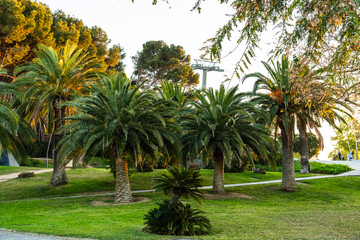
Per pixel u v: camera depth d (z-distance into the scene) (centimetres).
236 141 2436
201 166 4059
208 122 2425
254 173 3853
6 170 3712
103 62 4644
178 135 2494
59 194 2606
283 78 2272
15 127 2284
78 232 1158
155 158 2514
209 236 1110
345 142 6519
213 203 2138
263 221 1467
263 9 465
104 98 2166
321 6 400
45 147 5003
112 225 1353
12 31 3014
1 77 3681
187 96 3175
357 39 447
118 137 2144
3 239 1045
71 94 2738
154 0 414
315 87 616
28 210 1908
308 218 1566
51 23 3547
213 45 454
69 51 2878
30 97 2625
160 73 5556
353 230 1224
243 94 2470
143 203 2123
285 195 2606
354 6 372
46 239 1043
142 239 1023
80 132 2106
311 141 6756
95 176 3338
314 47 441
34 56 3606
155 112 2167
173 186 1254
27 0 3350
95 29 4578
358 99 576
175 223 1180
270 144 2502
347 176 3597
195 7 426
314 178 3447
